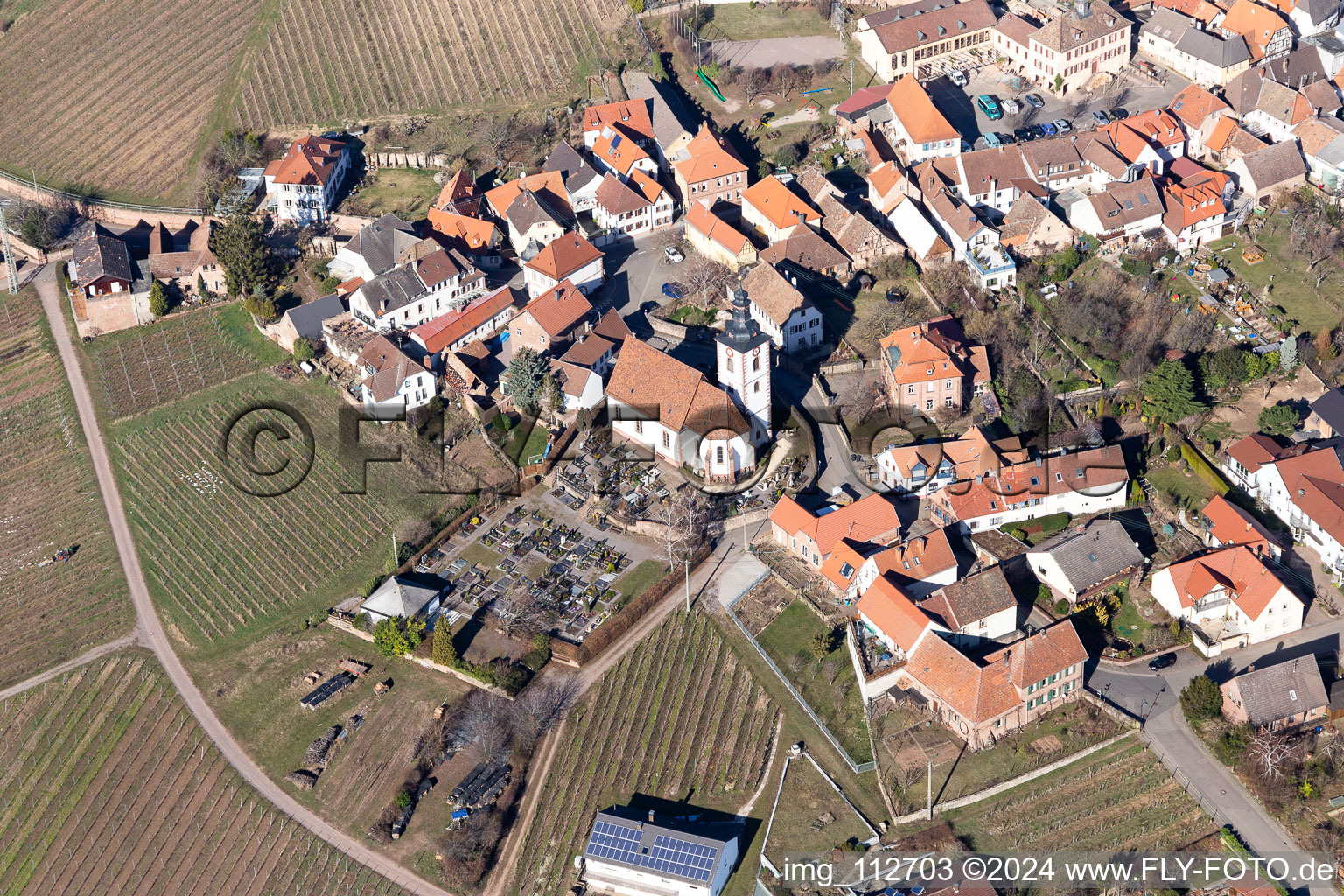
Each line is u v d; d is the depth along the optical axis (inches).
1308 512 7224.4
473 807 6609.3
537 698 6998.0
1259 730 6338.6
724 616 7317.9
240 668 7544.3
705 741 6756.9
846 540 7347.4
